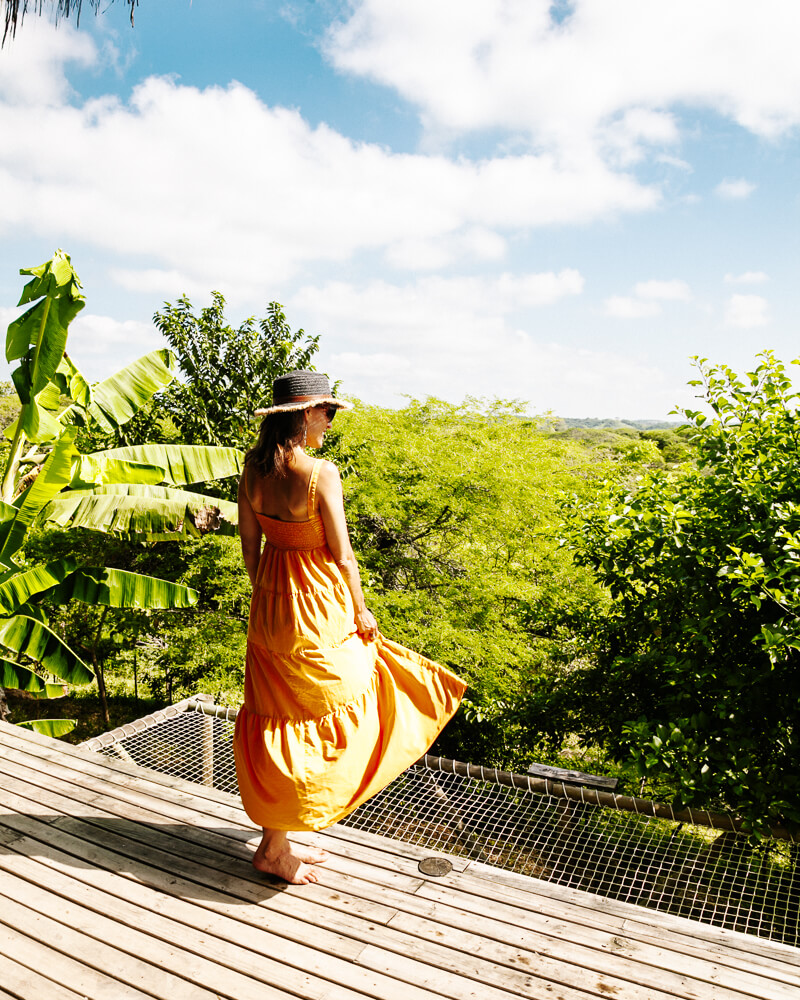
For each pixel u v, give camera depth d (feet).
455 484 32.27
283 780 6.52
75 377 20.94
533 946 6.32
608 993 5.78
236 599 31.48
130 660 39.83
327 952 6.22
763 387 15.40
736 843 13.20
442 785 12.39
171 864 7.48
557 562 31.89
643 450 21.61
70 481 19.53
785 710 13.71
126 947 6.25
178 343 32.07
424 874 7.39
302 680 6.64
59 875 7.29
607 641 19.75
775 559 13.07
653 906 12.91
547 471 35.58
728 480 14.83
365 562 31.81
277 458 6.52
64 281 17.88
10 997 5.69
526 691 25.76
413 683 7.41
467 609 30.60
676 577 14.51
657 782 17.43
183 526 20.71
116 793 9.01
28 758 9.99
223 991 5.74
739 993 5.79
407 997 5.71
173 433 32.42
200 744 13.29
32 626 18.45
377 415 35.91
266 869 7.13
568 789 11.37
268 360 32.73
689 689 15.40
